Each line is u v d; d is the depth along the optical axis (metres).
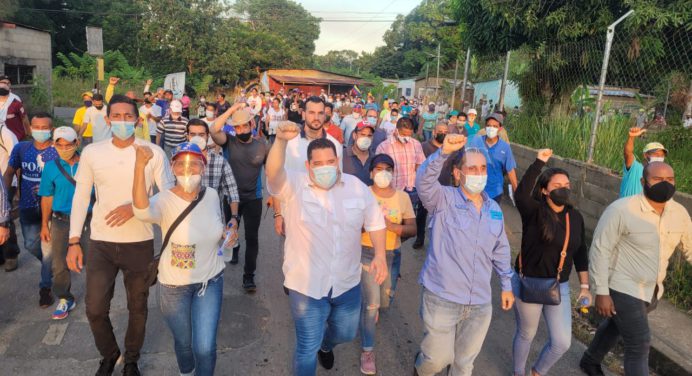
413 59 61.72
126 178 3.41
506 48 12.27
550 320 3.53
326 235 3.05
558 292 3.41
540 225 3.41
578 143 8.50
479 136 6.45
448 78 40.53
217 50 41.62
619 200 3.47
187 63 41.53
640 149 7.70
